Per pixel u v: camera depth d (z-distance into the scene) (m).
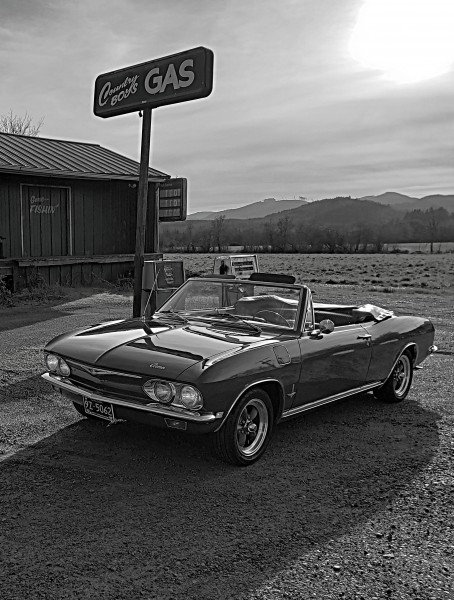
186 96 7.39
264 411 4.54
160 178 18.20
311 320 5.10
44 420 5.32
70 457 4.47
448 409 6.17
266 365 4.39
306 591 2.83
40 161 15.95
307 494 3.96
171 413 3.97
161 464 4.39
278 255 54.66
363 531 3.46
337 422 5.63
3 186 15.70
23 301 14.00
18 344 8.81
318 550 3.23
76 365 4.49
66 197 17.20
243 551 3.19
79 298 14.93
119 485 4.00
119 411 4.24
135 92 7.95
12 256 16.03
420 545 3.32
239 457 4.33
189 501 3.79
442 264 39.66
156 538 3.30
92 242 17.95
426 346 6.74
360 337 5.56
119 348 4.46
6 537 3.27
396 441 5.10
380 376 5.93
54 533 3.33
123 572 2.95
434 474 4.36
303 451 4.79
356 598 2.79
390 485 4.14
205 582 2.88
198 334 4.75
